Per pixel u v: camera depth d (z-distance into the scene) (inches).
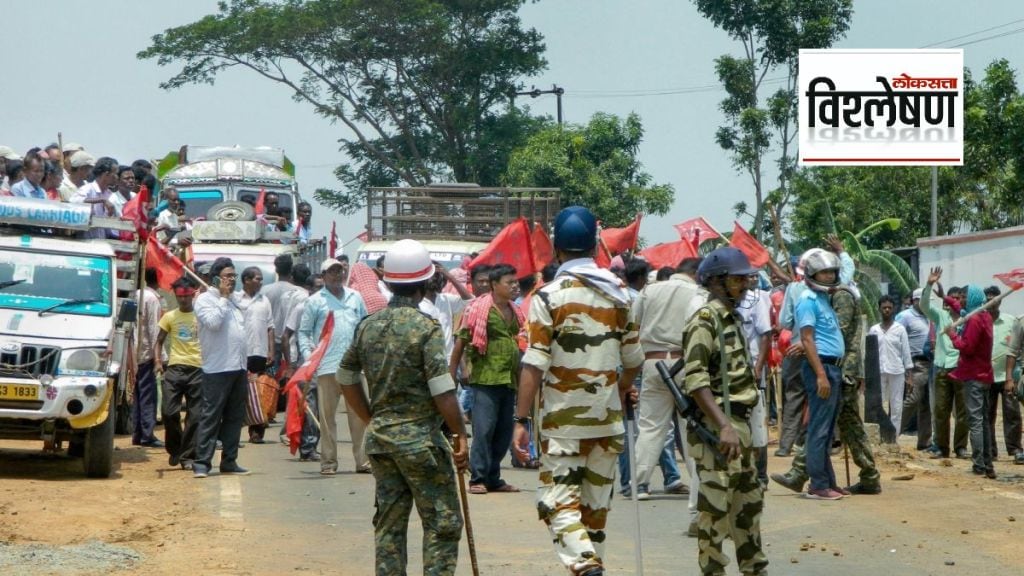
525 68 2032.5
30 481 566.3
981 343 635.5
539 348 330.0
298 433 634.2
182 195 1244.5
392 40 1967.3
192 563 394.6
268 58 1969.7
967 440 761.6
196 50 1937.7
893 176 1737.2
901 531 462.9
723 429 332.5
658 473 623.2
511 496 538.6
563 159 1943.9
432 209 1061.8
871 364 728.3
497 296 543.8
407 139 2018.9
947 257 1161.4
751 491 342.0
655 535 453.7
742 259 342.6
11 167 686.5
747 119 1782.7
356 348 326.3
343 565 396.2
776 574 390.6
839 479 608.7
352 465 649.0
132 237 660.7
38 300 592.4
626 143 2032.5
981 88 1672.0
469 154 2026.3
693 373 336.2
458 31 2025.1
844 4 1802.4
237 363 601.6
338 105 2015.3
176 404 631.2
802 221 1717.5
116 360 597.6
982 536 454.0
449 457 322.0
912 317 816.3
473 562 328.8
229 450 609.9
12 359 563.5
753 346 655.8
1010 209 1665.8
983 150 1673.2
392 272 325.1
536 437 629.9
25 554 393.1
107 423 581.6
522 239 756.6
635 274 557.0
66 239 628.4
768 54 1804.9
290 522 472.7
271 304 800.3
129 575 376.2
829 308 524.4
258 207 1146.7
